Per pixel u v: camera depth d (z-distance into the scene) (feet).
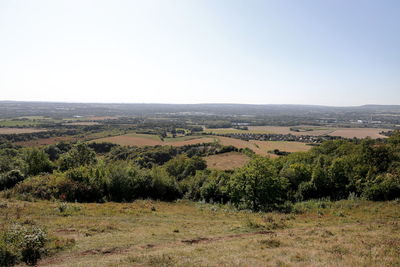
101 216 73.10
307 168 134.21
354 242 47.65
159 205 105.81
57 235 52.13
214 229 64.75
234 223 73.41
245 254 40.98
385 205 92.58
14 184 115.55
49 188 97.09
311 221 77.51
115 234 55.93
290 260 37.91
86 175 111.75
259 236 56.29
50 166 164.76
